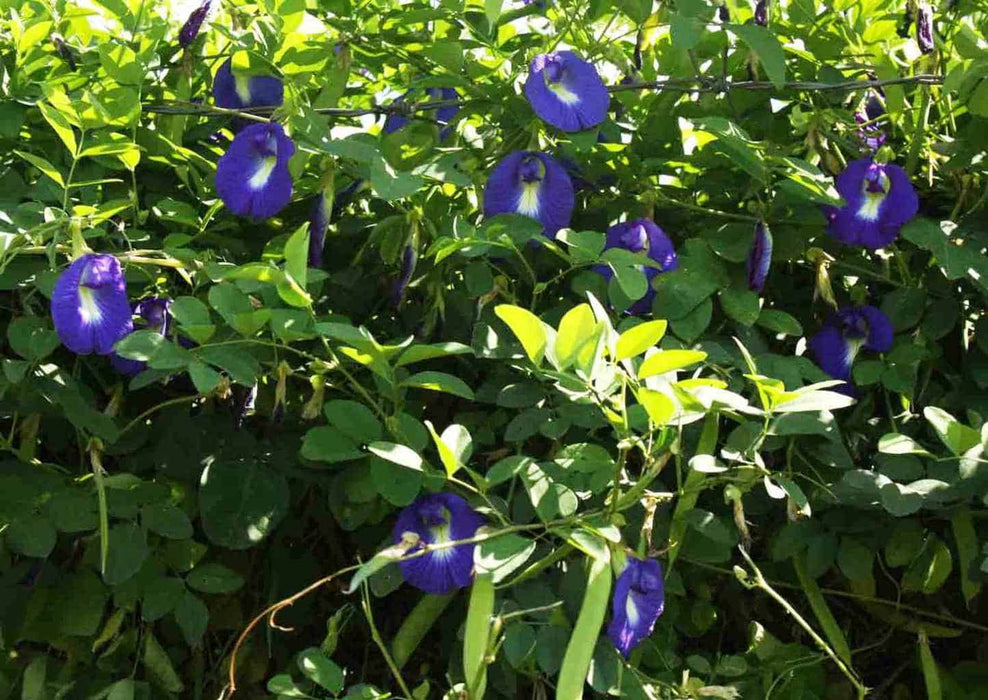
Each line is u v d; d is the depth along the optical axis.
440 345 0.49
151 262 0.54
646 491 0.50
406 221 0.59
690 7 0.59
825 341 0.61
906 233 0.58
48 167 0.55
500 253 0.57
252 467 0.57
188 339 0.58
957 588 0.62
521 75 0.62
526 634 0.49
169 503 0.56
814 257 0.61
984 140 0.61
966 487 0.53
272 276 0.49
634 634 0.49
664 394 0.44
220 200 0.61
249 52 0.62
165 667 0.58
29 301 0.58
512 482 0.54
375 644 0.62
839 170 0.62
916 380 0.61
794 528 0.57
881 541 0.57
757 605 0.62
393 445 0.48
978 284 0.57
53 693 0.57
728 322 0.61
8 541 0.54
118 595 0.56
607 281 0.57
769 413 0.48
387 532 0.59
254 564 0.62
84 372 0.60
